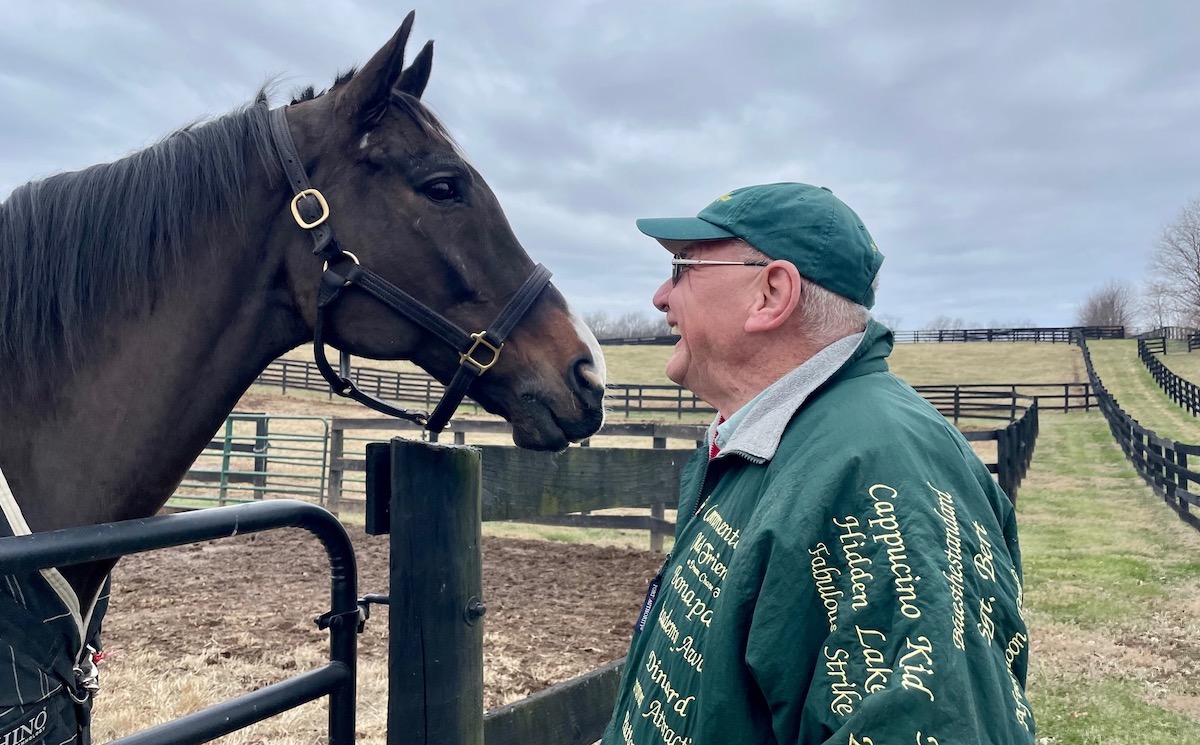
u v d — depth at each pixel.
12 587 1.30
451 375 1.99
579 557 7.68
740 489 1.13
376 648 4.76
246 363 1.85
